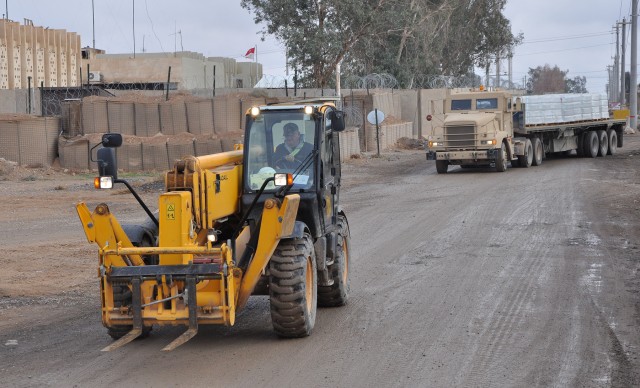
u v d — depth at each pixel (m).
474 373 9.00
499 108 36.19
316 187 10.95
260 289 11.17
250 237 10.44
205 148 36.47
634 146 52.28
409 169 39.09
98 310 12.52
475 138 35.22
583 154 43.38
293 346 10.19
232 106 38.56
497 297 12.88
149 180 32.50
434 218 22.28
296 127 11.01
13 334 11.03
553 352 9.77
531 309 12.02
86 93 46.28
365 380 8.80
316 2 56.81
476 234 19.44
